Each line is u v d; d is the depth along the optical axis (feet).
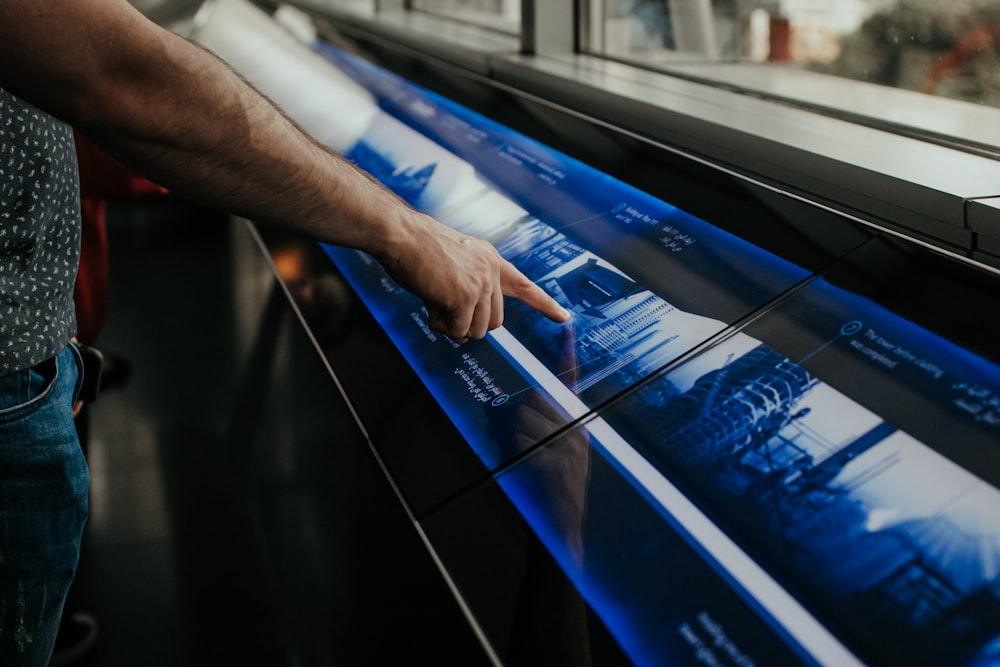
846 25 4.62
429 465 3.16
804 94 4.73
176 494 7.25
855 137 3.97
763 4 5.09
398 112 6.47
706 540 2.47
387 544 6.29
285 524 6.86
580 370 3.32
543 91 5.82
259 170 2.42
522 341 3.62
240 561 6.47
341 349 4.11
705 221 3.84
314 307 4.59
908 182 3.30
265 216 2.55
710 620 2.27
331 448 7.82
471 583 2.65
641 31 6.00
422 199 5.16
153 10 8.61
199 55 2.28
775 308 3.17
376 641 5.63
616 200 4.30
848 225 3.41
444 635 4.75
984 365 2.64
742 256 3.54
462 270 3.01
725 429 2.79
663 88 5.17
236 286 11.07
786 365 2.91
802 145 3.82
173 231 12.63
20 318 3.09
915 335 2.82
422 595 5.24
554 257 4.08
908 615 2.14
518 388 3.35
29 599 3.44
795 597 2.26
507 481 2.93
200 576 6.34
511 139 5.34
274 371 9.16
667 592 2.38
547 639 2.39
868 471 2.47
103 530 6.84
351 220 2.70
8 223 2.99
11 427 3.17
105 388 8.81
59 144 3.12
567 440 2.99
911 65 4.32
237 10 9.66
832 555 2.31
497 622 2.50
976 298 2.86
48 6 2.00
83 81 2.10
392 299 4.29
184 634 5.82
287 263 5.22
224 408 8.51
